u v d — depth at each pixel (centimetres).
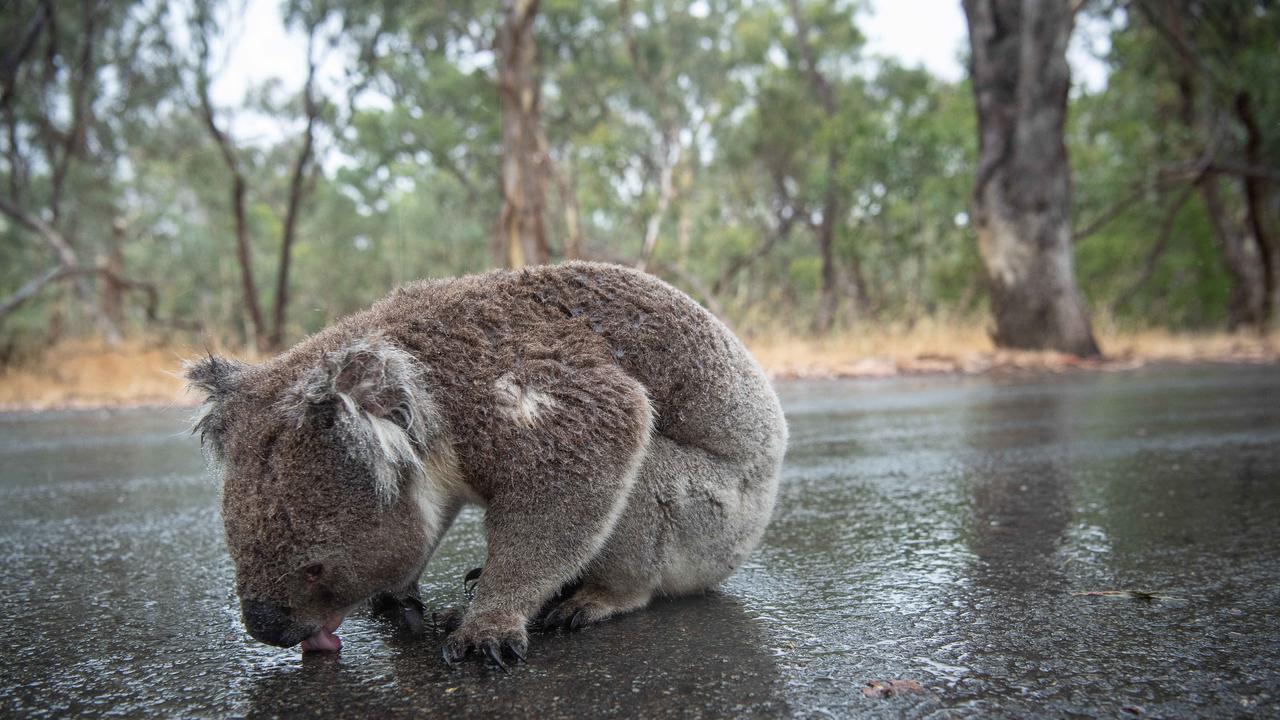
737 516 94
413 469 78
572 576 82
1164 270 858
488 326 84
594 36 905
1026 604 92
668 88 937
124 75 758
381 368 75
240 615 94
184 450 228
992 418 258
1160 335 631
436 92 876
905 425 246
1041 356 475
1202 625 85
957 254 731
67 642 86
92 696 73
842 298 794
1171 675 73
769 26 912
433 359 82
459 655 78
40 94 756
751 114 924
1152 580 100
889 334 546
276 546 72
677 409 89
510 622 80
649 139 1010
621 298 89
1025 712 66
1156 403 287
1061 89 490
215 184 963
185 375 84
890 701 68
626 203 819
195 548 124
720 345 94
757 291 837
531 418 79
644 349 88
